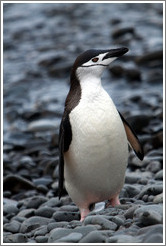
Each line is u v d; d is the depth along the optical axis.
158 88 33.94
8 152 25.91
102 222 11.65
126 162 13.54
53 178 20.64
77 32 51.97
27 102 35.09
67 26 55.00
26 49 48.53
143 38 45.66
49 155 24.17
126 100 31.48
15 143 26.84
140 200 14.01
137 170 19.05
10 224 14.48
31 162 23.47
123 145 13.21
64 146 13.45
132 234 10.84
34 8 63.34
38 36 52.50
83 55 13.45
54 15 59.62
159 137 21.44
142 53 40.56
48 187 20.11
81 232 11.44
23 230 14.05
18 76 40.84
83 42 48.09
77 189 13.79
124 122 14.05
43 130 28.59
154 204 12.59
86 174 13.29
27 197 19.06
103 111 12.98
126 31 46.91
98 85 13.29
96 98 13.10
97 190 13.56
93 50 13.49
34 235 12.96
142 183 16.86
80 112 13.05
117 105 30.84
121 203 14.40
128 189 15.46
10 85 38.53
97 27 52.84
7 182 19.64
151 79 35.03
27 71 41.56
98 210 14.27
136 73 35.44
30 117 31.17
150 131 23.84
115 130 12.98
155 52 37.91
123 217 12.13
